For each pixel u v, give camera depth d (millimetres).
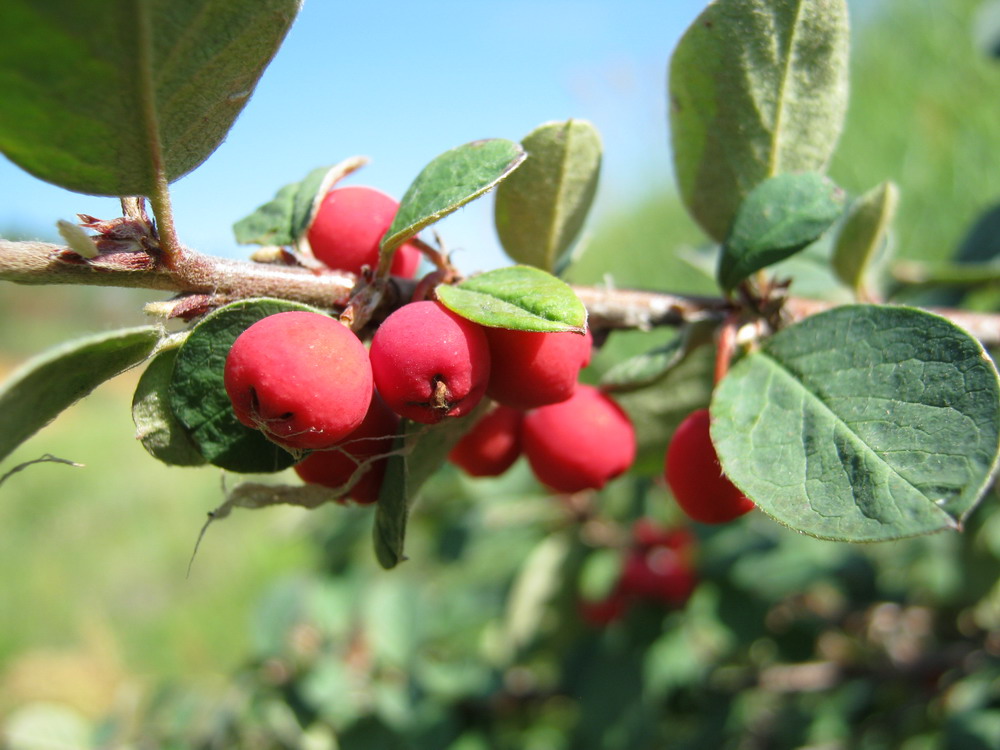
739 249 63
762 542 135
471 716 146
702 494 58
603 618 136
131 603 443
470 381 48
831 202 62
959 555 129
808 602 148
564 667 148
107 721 148
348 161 63
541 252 70
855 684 149
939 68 325
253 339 45
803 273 95
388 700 133
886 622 148
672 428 79
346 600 149
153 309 50
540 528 152
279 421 45
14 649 413
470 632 161
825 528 47
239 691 136
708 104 66
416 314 49
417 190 54
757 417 54
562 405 65
